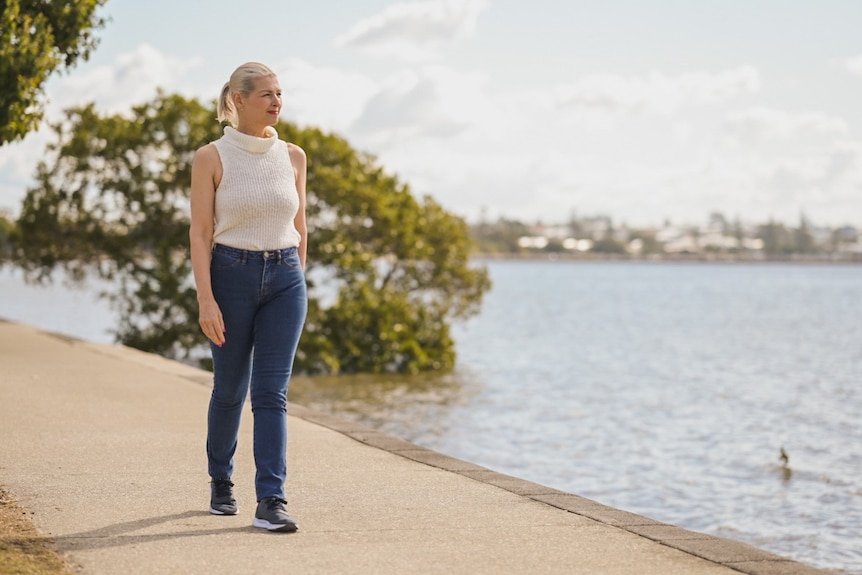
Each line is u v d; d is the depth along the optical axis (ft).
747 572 15.16
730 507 32.53
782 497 33.94
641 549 16.37
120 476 21.45
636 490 35.09
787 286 367.66
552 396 62.69
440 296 86.74
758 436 47.11
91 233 74.69
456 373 76.69
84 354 48.21
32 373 40.11
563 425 50.39
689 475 37.70
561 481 36.60
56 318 131.64
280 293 17.52
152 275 74.59
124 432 26.99
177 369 42.45
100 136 73.87
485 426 49.80
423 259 82.89
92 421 28.68
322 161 79.87
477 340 112.68
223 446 18.20
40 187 74.95
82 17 39.19
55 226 75.00
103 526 17.28
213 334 17.12
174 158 75.10
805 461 40.60
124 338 75.97
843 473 38.06
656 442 45.29
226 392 17.84
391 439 26.14
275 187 17.33
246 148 17.35
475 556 15.87
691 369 81.46
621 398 61.87
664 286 356.79
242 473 22.26
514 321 151.64
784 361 89.66
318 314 75.77
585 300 237.66
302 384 68.44
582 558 15.84
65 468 22.21
